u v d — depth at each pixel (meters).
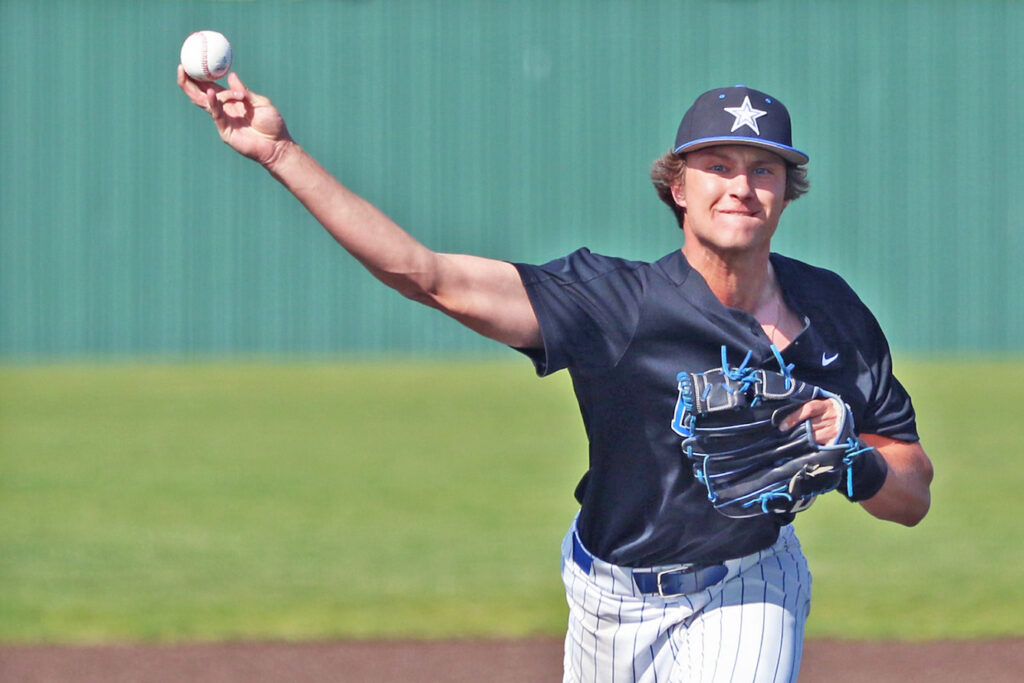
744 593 11.54
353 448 41.59
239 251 71.88
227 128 10.05
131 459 39.59
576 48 71.81
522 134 71.88
